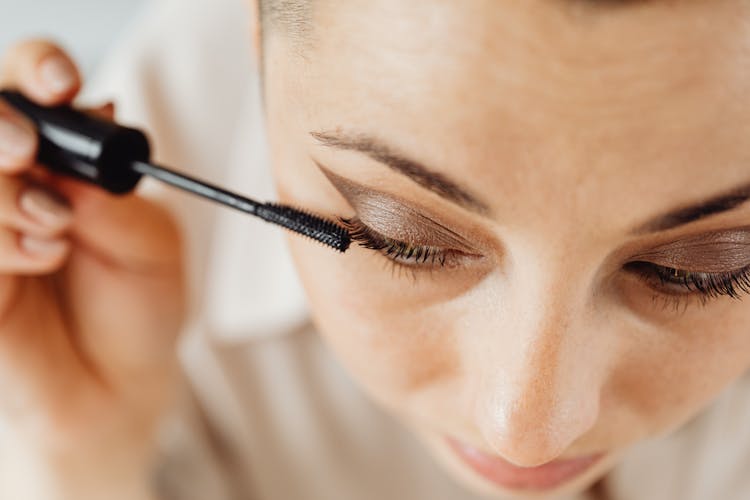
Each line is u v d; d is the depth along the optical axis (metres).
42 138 0.38
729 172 0.28
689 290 0.32
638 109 0.27
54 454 0.48
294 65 0.31
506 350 0.32
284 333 0.56
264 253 0.53
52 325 0.47
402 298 0.34
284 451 0.60
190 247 0.56
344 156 0.30
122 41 0.71
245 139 0.53
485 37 0.27
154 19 0.55
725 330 0.33
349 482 0.61
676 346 0.34
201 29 0.53
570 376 0.32
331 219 0.33
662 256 0.30
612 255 0.30
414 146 0.29
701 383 0.35
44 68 0.38
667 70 0.27
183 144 0.54
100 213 0.45
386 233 0.32
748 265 0.31
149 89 0.53
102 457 0.49
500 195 0.29
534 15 0.27
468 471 0.40
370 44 0.29
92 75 0.71
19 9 0.70
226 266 0.54
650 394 0.35
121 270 0.46
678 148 0.28
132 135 0.37
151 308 0.47
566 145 0.28
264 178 0.52
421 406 0.38
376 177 0.30
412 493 0.61
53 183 0.44
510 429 0.32
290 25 0.31
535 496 0.40
